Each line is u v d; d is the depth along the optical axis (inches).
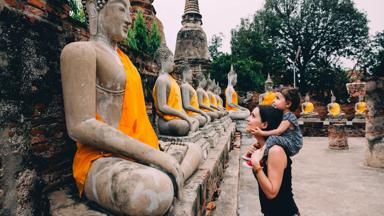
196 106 254.2
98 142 88.8
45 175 105.0
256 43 1137.4
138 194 80.4
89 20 106.7
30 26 92.2
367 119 317.7
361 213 180.4
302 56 1210.0
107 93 99.0
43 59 100.5
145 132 108.9
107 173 86.7
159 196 81.9
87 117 90.0
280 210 100.9
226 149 257.8
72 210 90.3
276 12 1230.3
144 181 81.2
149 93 222.1
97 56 96.9
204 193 130.3
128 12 108.9
